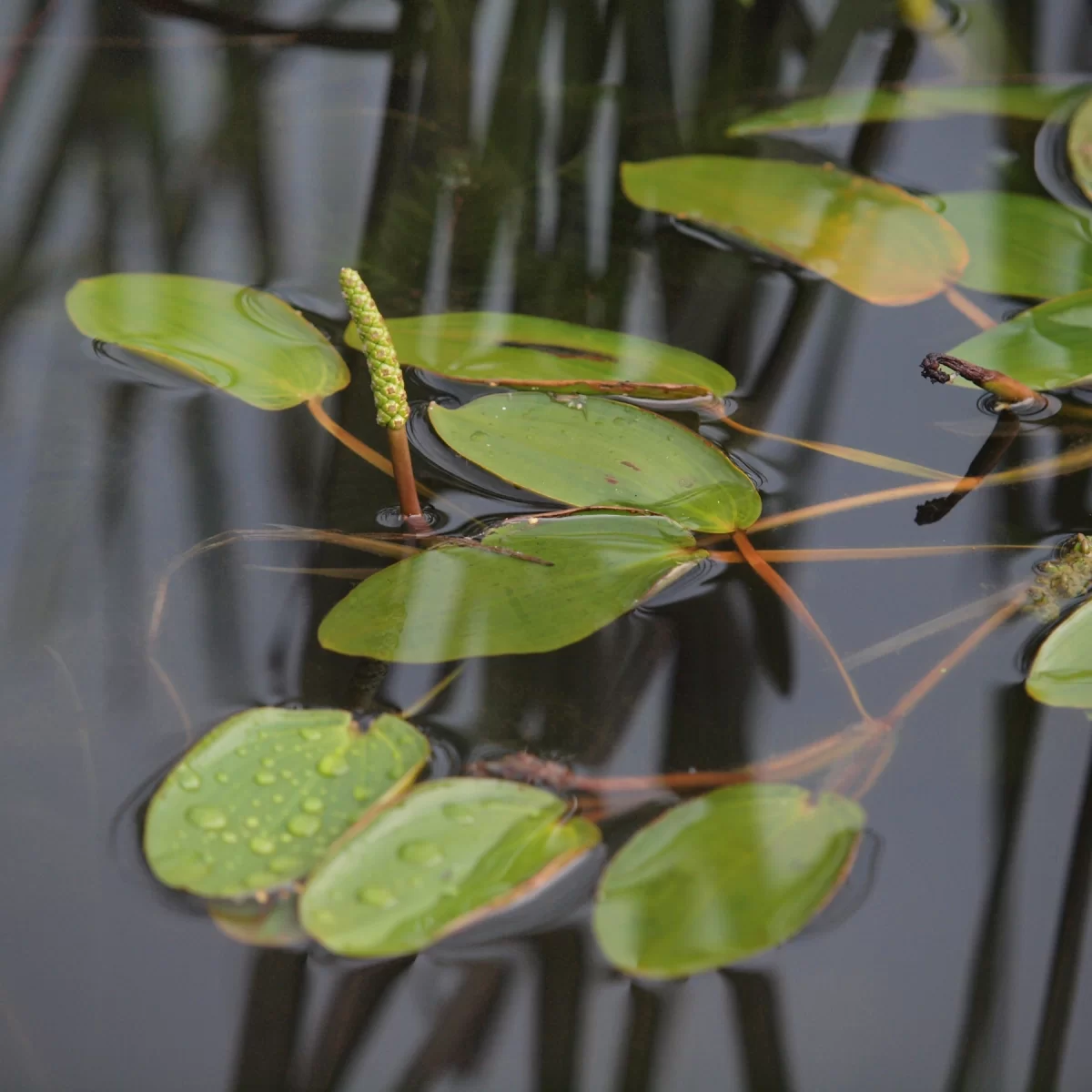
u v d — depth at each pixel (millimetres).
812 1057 1826
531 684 1871
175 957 1831
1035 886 1844
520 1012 1828
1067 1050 1825
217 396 1934
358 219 1995
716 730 1863
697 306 1968
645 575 1882
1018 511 1909
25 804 1847
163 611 1880
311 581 1887
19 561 1888
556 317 1961
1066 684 1866
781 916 1830
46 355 1940
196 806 1839
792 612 1886
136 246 1979
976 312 1963
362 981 1831
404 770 1847
